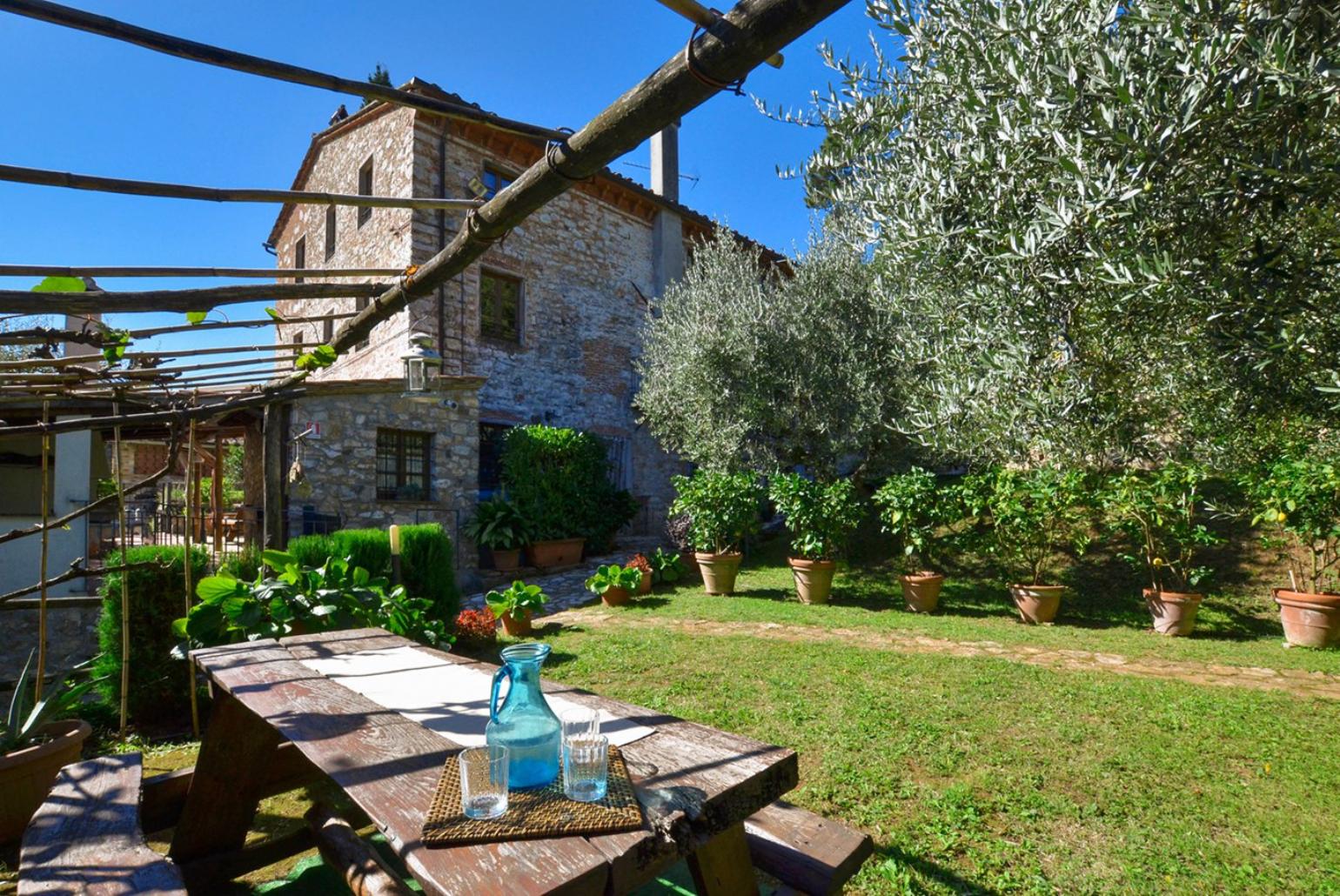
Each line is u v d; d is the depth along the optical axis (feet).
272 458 19.74
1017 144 9.96
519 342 40.78
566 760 4.90
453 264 7.84
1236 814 10.13
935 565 32.30
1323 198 7.80
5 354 37.96
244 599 14.92
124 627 14.03
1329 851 9.16
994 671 17.40
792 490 28.09
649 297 48.96
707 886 5.39
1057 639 20.97
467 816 4.55
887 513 27.37
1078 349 11.32
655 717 6.61
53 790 7.97
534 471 37.19
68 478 26.76
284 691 7.56
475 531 34.81
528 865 4.04
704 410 34.94
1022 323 11.21
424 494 33.81
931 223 11.58
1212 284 8.44
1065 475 22.20
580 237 44.52
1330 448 17.94
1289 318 8.80
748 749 5.73
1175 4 7.65
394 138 37.99
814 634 22.21
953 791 10.79
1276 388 10.46
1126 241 9.00
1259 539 25.75
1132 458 13.52
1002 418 12.62
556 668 18.65
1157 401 12.92
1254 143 7.96
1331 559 22.16
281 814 11.12
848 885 8.57
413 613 17.95
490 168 40.40
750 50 4.19
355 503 30.76
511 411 39.91
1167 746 12.57
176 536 37.50
